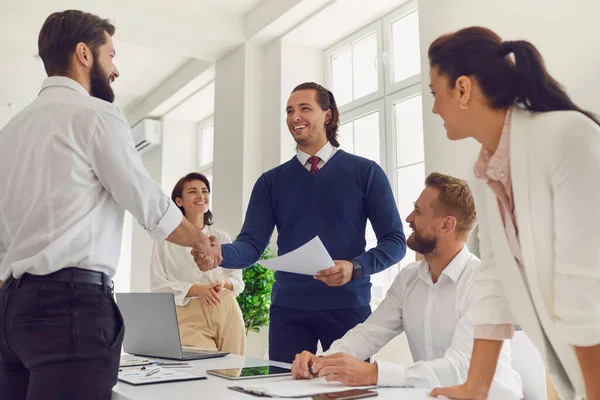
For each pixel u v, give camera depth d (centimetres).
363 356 169
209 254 152
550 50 253
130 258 744
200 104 634
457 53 102
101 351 120
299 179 212
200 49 497
